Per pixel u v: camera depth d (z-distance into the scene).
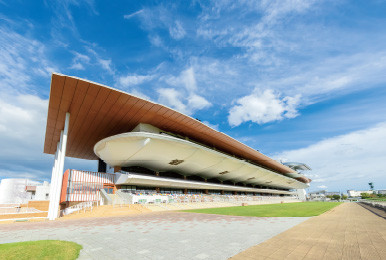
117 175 32.56
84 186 30.27
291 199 79.19
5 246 6.32
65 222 14.12
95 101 22.48
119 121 27.38
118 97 21.83
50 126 28.73
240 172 46.25
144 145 25.83
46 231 10.10
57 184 22.41
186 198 34.16
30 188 46.97
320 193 146.00
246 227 9.80
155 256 5.57
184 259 5.24
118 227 10.70
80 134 32.12
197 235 8.12
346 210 20.44
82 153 44.72
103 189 31.42
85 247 6.64
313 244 6.23
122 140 25.75
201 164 36.00
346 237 7.07
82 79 19.17
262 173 53.06
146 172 35.56
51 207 21.47
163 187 37.31
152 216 16.14
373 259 4.76
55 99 21.98
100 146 27.83
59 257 5.33
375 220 11.42
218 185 44.84
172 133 31.88
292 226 9.80
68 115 24.92
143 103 23.17
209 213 18.20
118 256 5.66
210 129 31.33
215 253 5.62
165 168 35.34
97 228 10.54
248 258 5.11
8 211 25.11
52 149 40.16
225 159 37.50
